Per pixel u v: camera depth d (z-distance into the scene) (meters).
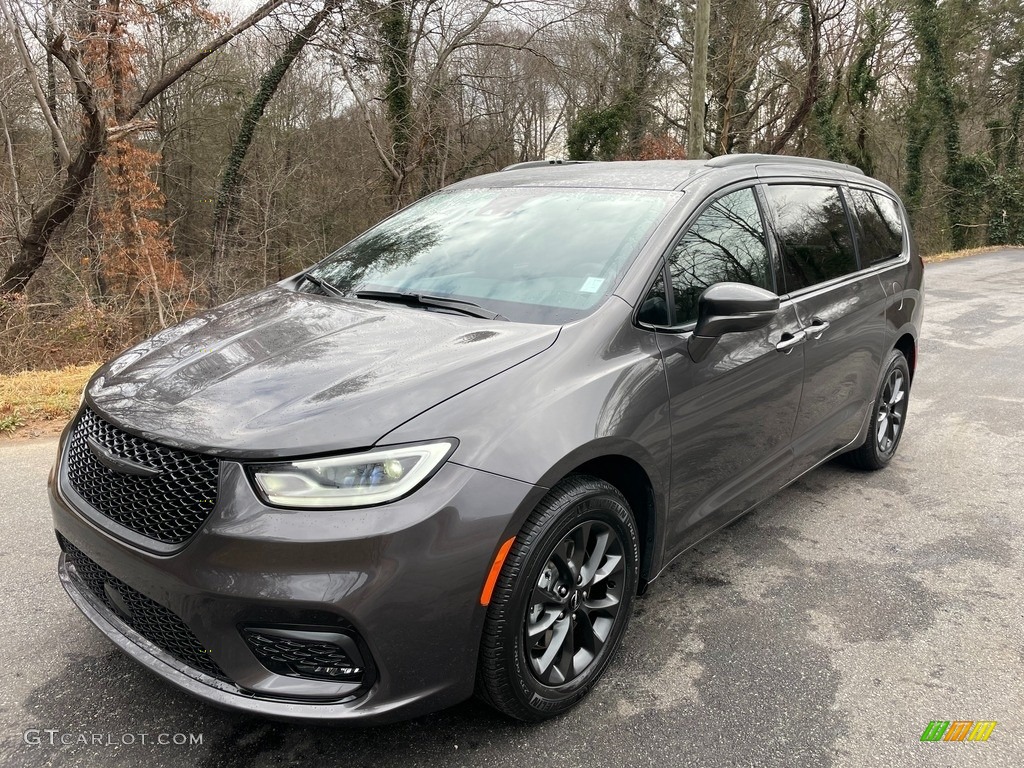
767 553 3.58
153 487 2.06
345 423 2.00
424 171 25.72
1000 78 30.31
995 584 3.31
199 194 27.94
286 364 2.33
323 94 27.70
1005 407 6.12
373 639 1.91
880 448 4.59
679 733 2.35
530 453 2.12
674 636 2.88
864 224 4.27
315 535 1.88
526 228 3.14
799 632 2.92
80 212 16.66
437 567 1.95
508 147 28.69
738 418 3.00
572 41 22.70
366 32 18.56
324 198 27.95
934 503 4.20
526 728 2.36
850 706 2.49
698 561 3.50
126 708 2.40
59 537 2.52
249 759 2.20
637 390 2.48
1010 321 10.22
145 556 2.03
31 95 16.72
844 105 27.42
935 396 6.47
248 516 1.91
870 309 4.03
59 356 11.09
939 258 21.22
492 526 2.02
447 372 2.19
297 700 1.97
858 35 26.42
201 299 17.69
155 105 26.28
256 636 1.95
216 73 25.86
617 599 2.54
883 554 3.59
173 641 2.11
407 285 3.03
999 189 26.92
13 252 16.44
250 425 2.02
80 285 14.12
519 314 2.65
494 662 2.12
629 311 2.58
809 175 3.88
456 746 2.27
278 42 19.45
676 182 3.13
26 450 4.70
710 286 2.81
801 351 3.35
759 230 3.30
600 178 3.38
